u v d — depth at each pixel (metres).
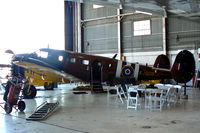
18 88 6.66
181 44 19.36
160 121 5.15
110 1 12.64
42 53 12.50
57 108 7.32
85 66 13.16
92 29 24.00
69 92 13.85
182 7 12.80
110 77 13.57
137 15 21.42
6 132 4.34
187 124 4.81
